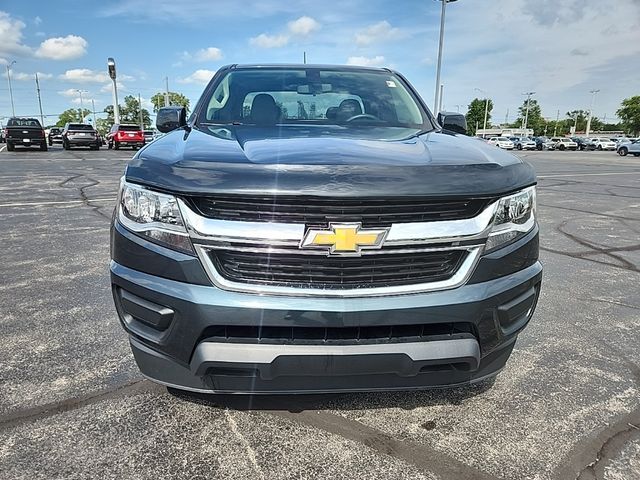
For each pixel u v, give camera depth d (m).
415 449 2.09
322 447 2.08
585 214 8.49
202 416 2.28
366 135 2.55
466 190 1.86
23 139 24.92
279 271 1.80
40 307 3.59
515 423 2.29
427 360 1.88
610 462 2.03
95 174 13.71
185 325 1.84
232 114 3.09
